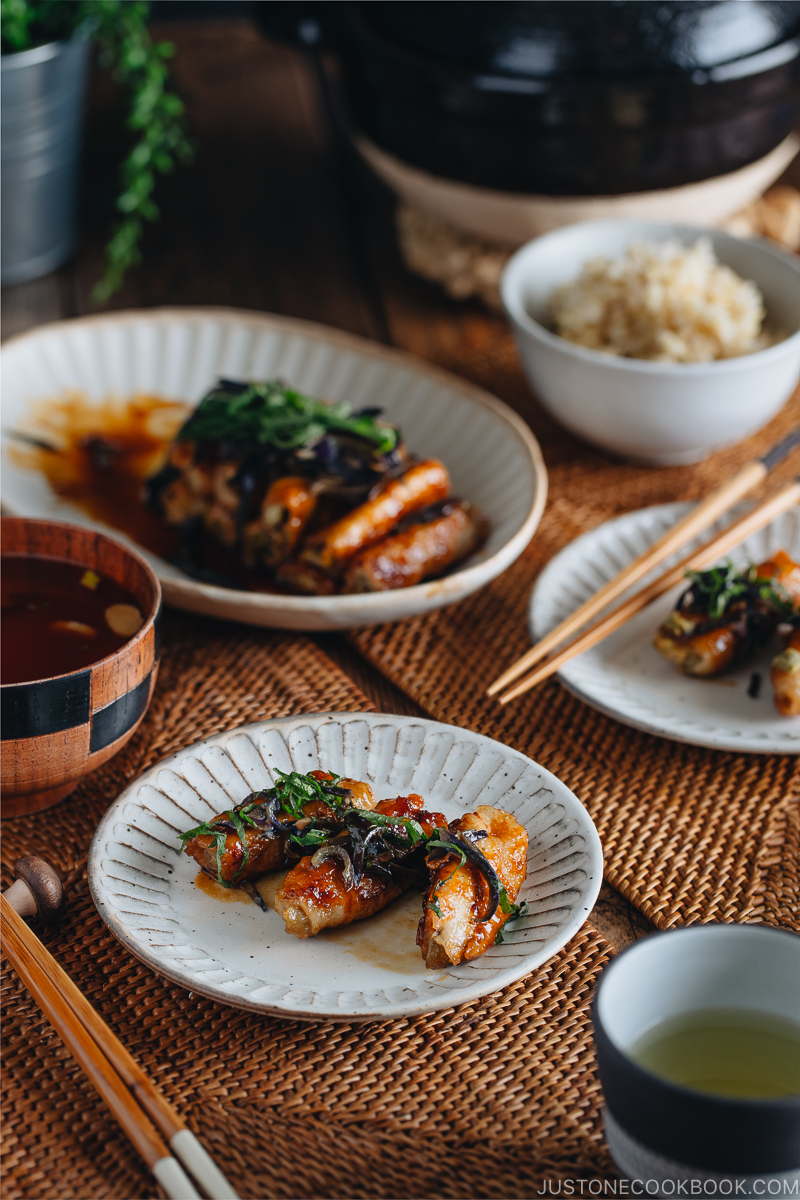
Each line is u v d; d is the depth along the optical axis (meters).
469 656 0.89
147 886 0.74
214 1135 0.69
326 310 1.23
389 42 1.06
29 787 0.77
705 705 0.84
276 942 0.73
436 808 0.77
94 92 1.56
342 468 0.89
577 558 0.91
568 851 0.74
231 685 0.86
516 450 0.94
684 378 0.94
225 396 0.93
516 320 0.98
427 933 0.71
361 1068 0.71
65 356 1.02
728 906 0.77
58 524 0.81
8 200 1.17
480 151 1.06
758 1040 0.68
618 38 1.02
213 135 1.52
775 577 0.85
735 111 1.05
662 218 1.12
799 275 1.01
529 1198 0.68
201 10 1.79
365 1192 0.68
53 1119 0.70
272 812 0.74
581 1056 0.72
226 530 0.91
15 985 0.74
